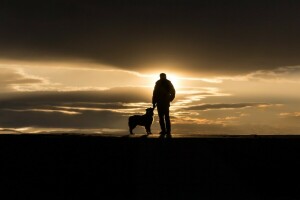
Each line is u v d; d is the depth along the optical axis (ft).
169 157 50.39
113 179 45.55
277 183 44.88
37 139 56.03
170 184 43.86
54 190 43.78
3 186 44.60
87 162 49.32
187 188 42.73
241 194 41.83
